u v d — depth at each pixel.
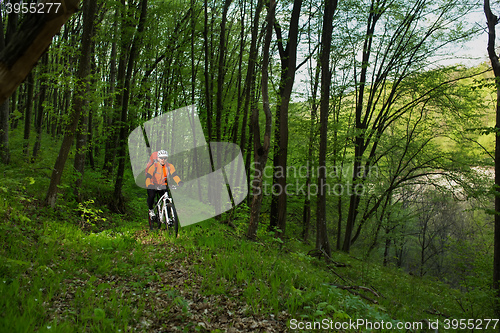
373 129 16.70
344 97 16.06
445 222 23.69
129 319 3.15
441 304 7.55
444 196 17.53
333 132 14.87
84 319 2.93
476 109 15.18
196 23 14.00
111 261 4.83
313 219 20.56
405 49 15.77
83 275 4.11
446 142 18.22
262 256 6.11
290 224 18.92
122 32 10.27
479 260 12.34
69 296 3.48
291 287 4.22
